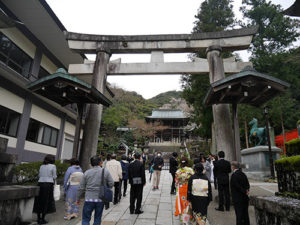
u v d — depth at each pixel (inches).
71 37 345.1
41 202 170.2
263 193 280.5
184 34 338.0
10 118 400.2
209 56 318.3
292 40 850.1
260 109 737.6
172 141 1589.6
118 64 335.9
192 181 148.5
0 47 378.0
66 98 271.3
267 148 462.9
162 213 203.0
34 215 193.0
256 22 928.3
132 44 342.0
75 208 186.7
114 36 345.7
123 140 1042.1
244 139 829.2
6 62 378.9
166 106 2536.9
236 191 156.3
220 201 211.2
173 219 183.8
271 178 420.8
